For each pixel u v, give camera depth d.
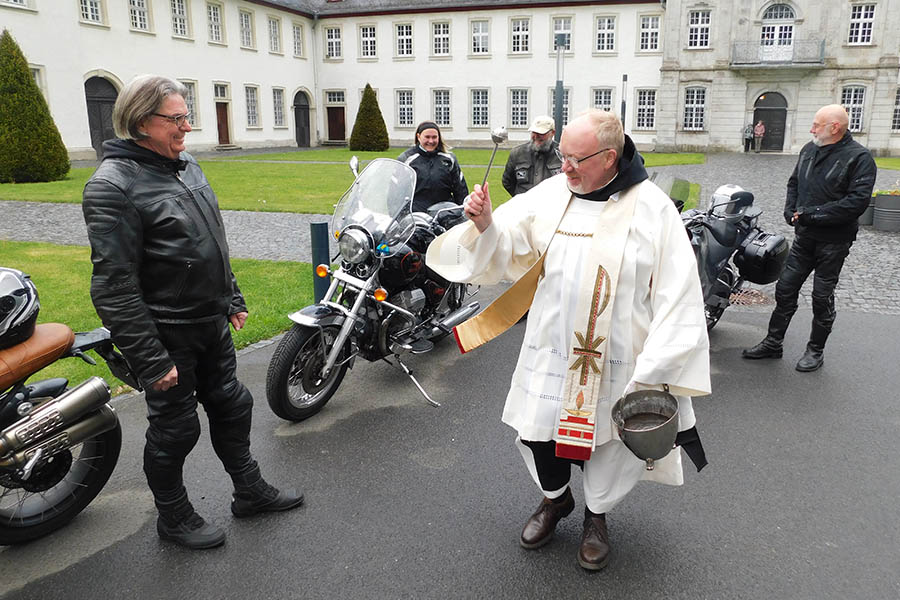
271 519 3.26
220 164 26.02
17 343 2.85
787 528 3.16
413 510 3.34
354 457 3.87
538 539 3.01
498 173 22.12
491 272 2.74
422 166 6.11
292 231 11.34
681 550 3.00
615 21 37.84
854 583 2.78
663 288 2.52
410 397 4.73
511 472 3.70
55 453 2.86
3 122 18.73
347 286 4.40
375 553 3.00
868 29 34.16
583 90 39.06
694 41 36.19
